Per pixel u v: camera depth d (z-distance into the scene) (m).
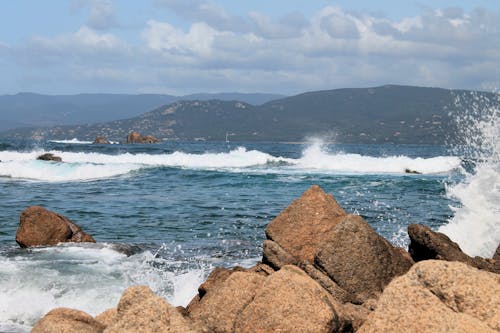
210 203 22.75
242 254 14.01
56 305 9.77
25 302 9.74
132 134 123.88
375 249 9.73
